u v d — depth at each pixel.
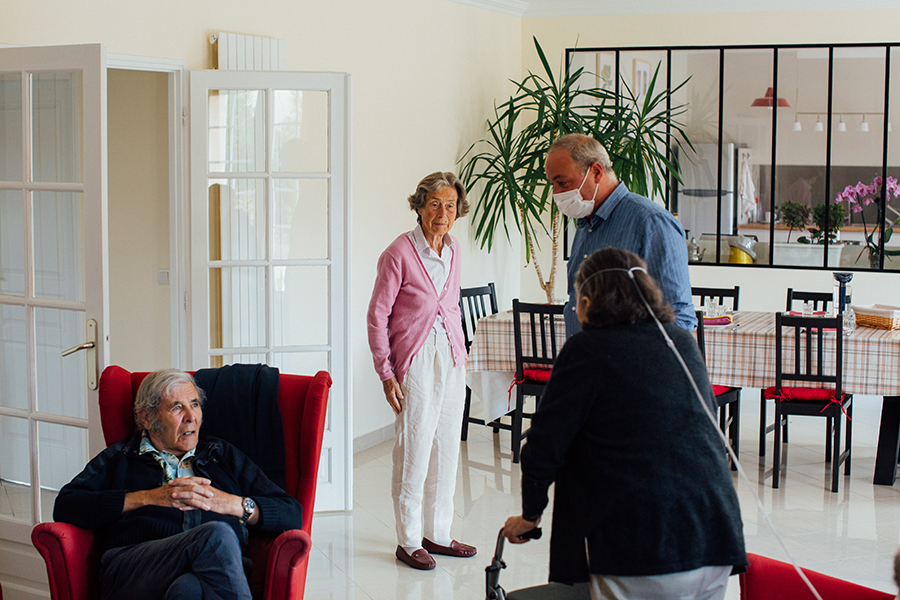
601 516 1.63
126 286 4.53
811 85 5.94
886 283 5.89
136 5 3.66
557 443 1.66
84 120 2.79
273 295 3.85
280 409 2.61
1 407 3.06
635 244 2.36
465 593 3.03
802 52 5.93
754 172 6.10
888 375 3.98
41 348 3.00
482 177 5.82
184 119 3.81
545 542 3.51
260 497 2.43
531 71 6.39
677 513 1.61
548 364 4.46
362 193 4.87
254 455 2.57
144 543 2.24
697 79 6.14
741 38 6.02
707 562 1.63
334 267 3.84
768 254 6.12
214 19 3.99
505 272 6.41
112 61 3.59
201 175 3.73
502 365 4.69
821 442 4.98
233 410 2.59
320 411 2.56
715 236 6.21
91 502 2.27
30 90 2.90
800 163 6.00
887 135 5.82
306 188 3.82
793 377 4.04
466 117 5.78
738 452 4.53
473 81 5.82
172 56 3.81
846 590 1.81
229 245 3.81
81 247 2.89
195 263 3.75
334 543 3.51
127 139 4.45
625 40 6.21
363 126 4.84
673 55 6.16
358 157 4.82
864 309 4.48
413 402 3.12
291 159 3.80
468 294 5.18
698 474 1.63
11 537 3.03
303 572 2.25
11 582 3.02
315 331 3.89
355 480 4.39
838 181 5.94
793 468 4.47
